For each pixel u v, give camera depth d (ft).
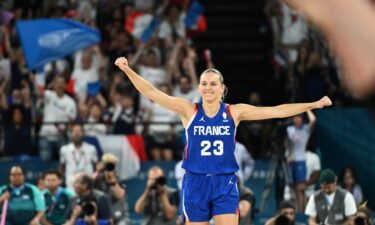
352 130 77.66
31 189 65.00
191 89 84.84
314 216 63.21
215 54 102.22
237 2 107.55
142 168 76.89
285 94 91.04
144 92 44.34
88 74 86.07
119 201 65.21
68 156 74.33
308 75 86.22
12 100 83.20
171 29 93.35
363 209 56.95
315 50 86.74
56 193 67.00
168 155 78.28
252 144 82.58
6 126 78.18
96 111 81.66
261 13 105.70
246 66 101.86
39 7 95.50
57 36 80.02
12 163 76.48
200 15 95.14
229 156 44.39
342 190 62.59
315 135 76.38
